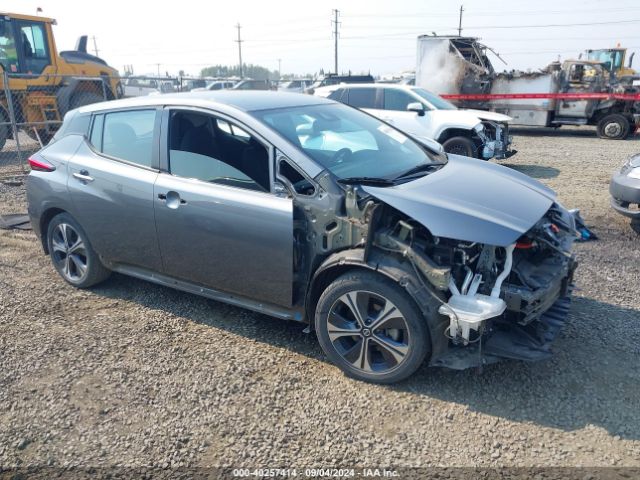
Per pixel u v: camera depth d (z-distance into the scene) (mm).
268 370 3719
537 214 3461
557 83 17422
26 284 5246
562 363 3701
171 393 3490
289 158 3652
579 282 5020
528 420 3158
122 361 3857
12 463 2938
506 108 18281
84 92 14406
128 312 4617
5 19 12578
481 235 3148
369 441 3031
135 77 14539
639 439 2984
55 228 5066
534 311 3242
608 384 3465
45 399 3459
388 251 3371
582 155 13289
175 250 4188
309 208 3578
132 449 3020
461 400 3350
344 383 3557
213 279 4078
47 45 13391
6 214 7855
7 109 13039
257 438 3074
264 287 3818
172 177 4137
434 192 3520
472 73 18406
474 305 3133
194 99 4203
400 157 4246
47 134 13852
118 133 4551
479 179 3918
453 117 10625
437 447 2973
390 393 3438
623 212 6352
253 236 3723
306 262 3697
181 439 3082
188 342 4102
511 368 3658
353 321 3566
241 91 4676
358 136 4320
